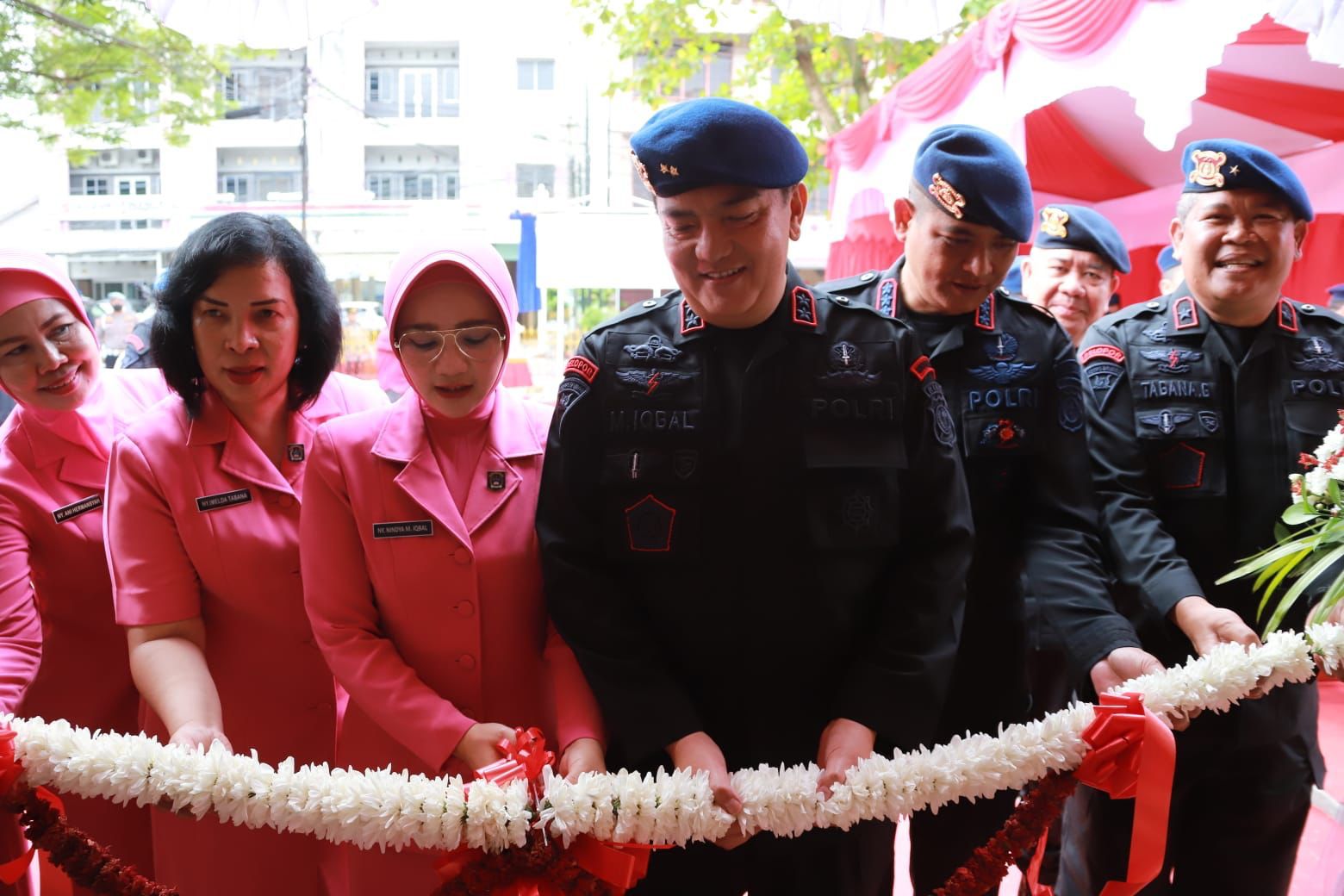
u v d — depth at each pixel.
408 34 12.70
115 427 2.23
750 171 1.47
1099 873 2.19
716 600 1.64
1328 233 5.42
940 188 1.97
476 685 1.74
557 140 13.14
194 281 1.82
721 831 1.43
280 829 1.48
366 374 9.19
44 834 1.55
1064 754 1.52
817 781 1.47
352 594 1.74
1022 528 2.07
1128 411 2.20
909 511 1.67
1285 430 2.15
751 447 1.63
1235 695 1.62
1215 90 4.98
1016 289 4.71
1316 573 1.81
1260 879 2.20
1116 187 6.84
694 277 1.55
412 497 1.70
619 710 1.60
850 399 1.62
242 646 1.95
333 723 2.03
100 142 11.47
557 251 9.55
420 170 12.97
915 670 1.60
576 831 1.43
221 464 1.90
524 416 1.86
